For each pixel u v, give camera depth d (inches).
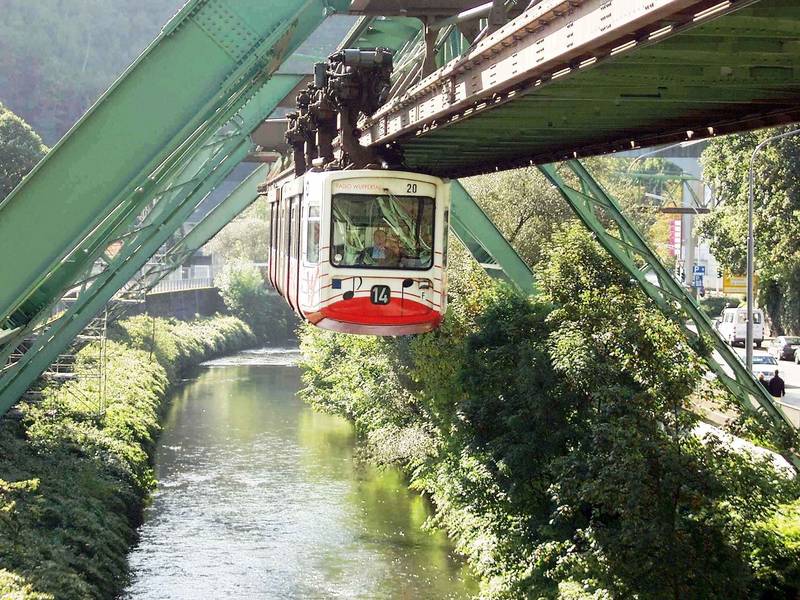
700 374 767.1
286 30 544.4
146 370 2156.7
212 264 4840.1
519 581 869.2
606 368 813.9
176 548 1186.0
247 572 1106.1
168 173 881.5
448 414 1179.9
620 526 744.3
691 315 1133.7
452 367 1158.3
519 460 900.0
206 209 4955.7
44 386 1556.3
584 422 886.4
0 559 850.1
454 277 1328.7
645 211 2267.5
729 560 676.1
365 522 1295.5
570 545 829.8
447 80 620.4
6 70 4820.4
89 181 532.1
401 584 1067.9
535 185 1739.7
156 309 3129.9
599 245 1134.4
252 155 1903.3
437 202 804.6
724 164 2260.1
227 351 3321.9
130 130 535.2
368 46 1126.4
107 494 1210.6
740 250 2337.6
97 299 1283.2
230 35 540.7
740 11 395.9
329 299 793.6
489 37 540.4
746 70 517.3
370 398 1550.2
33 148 2396.7
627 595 677.3
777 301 2701.8
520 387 924.6
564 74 487.5
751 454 754.2
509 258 1327.5
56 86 4968.0
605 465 709.9
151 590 1037.8
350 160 870.4
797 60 477.7
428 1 692.7
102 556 1028.5
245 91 719.7
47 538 971.3
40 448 1237.7
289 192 1027.9
